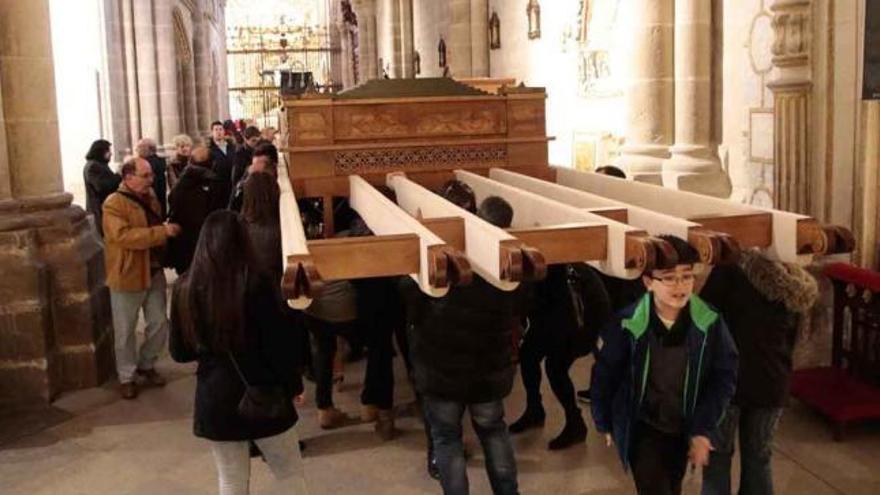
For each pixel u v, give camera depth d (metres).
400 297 5.40
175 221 6.97
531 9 12.52
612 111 9.90
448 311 3.87
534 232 3.37
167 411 6.15
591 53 10.30
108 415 6.09
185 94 20.70
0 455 5.40
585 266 4.95
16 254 6.23
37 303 6.27
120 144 15.48
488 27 14.88
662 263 3.15
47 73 6.60
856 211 5.83
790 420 5.46
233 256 3.46
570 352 5.05
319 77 38.25
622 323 3.32
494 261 3.13
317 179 6.04
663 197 4.62
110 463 5.26
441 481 4.01
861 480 4.61
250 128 12.01
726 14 7.79
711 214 4.05
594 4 10.20
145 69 15.98
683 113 7.82
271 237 5.27
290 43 38.41
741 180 7.69
